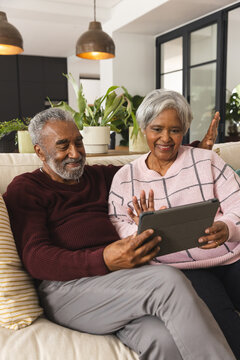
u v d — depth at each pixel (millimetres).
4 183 1389
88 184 1336
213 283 1078
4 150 2471
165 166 1335
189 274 1103
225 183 1259
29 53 8148
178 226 922
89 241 1163
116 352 903
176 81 5734
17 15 5180
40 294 1095
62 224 1180
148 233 880
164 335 841
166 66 5918
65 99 8898
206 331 802
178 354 833
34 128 1239
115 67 5812
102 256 953
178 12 4770
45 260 989
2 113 8195
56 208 1187
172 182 1276
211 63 4969
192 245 1001
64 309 1022
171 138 1243
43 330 953
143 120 1271
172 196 1248
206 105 5191
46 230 1104
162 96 1231
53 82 8672
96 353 879
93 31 3283
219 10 4656
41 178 1258
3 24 2779
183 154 1311
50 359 840
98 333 986
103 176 1424
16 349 855
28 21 5520
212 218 973
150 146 1294
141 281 894
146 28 5531
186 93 5492
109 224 1253
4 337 905
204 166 1264
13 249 1049
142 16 4914
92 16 5410
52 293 1045
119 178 1351
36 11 4984
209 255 1165
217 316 964
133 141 2271
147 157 1384
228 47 4957
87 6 5336
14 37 2809
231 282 1162
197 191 1237
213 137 1520
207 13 4836
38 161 1503
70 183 1308
